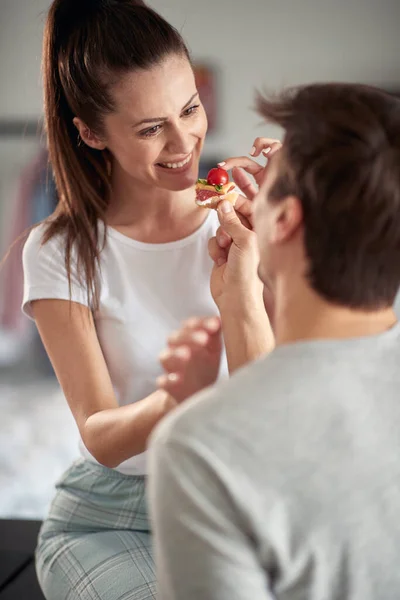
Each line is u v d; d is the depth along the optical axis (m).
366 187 1.03
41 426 5.54
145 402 1.68
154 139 1.86
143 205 1.99
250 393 1.04
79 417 1.86
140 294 1.99
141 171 1.89
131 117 1.83
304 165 1.07
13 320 6.67
